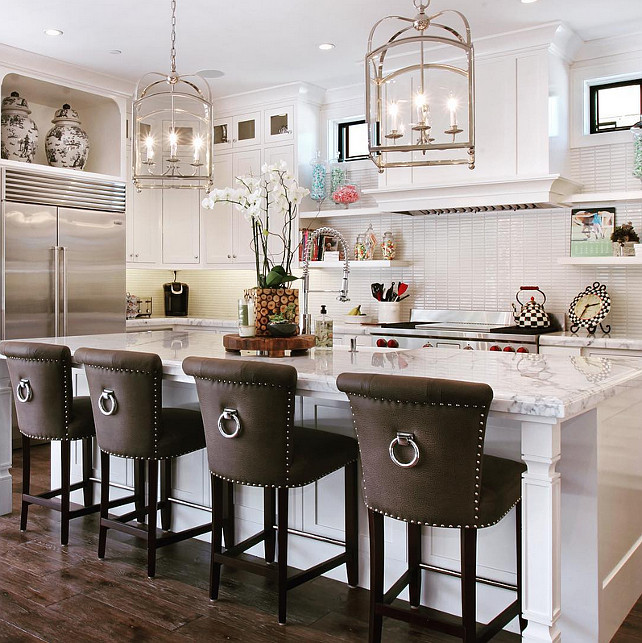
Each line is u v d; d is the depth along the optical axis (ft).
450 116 8.63
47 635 7.91
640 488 9.09
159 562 10.06
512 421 8.26
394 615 7.27
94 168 19.42
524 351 15.01
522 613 6.91
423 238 18.54
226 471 8.26
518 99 15.33
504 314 17.19
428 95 8.64
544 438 6.62
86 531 11.28
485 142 15.79
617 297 15.81
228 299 22.34
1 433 12.07
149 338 12.95
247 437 8.00
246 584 9.36
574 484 7.50
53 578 9.45
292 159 19.12
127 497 10.89
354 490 9.03
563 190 15.47
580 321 15.55
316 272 20.51
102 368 9.41
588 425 7.38
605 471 7.66
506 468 7.53
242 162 20.12
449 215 18.12
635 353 13.75
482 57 15.76
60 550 10.46
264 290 10.30
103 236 18.38
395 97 8.84
